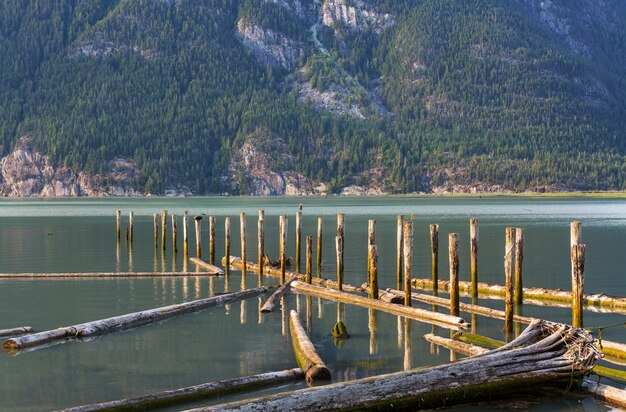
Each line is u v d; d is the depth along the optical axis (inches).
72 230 3447.3
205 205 7239.2
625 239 2684.5
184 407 788.6
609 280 1672.0
